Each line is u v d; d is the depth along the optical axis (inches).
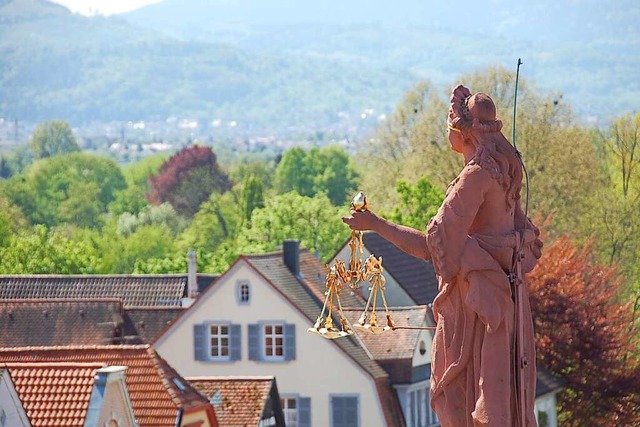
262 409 3393.2
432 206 5364.2
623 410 4033.0
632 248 5344.5
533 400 834.2
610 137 5984.3
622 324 4101.9
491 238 831.1
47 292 4948.3
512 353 826.8
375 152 6451.8
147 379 2898.6
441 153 5900.6
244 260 4074.8
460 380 832.9
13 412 2416.3
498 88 5521.7
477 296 821.9
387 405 3902.6
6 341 4264.3
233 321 4077.3
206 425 2970.0
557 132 5433.1
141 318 4375.0
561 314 4020.7
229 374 4074.8
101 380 2450.8
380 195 6279.5
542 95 5644.7
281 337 4028.1
